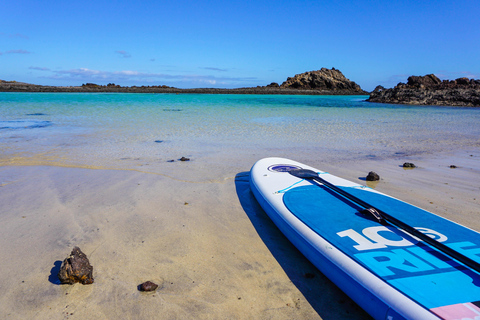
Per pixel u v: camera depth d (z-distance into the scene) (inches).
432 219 132.3
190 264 123.4
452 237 117.2
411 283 90.8
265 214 170.2
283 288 111.1
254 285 112.3
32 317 94.7
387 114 791.1
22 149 311.7
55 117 607.2
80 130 443.8
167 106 981.2
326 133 450.9
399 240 115.3
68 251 129.0
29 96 1547.7
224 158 289.3
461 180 228.2
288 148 339.0
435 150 335.3
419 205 180.2
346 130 485.1
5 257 124.0
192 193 197.6
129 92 2637.8
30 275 113.6
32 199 182.1
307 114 772.0
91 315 96.0
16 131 423.5
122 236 142.1
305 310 101.1
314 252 117.1
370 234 120.3
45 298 102.7
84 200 181.6
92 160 273.4
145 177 226.8
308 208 145.7
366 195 159.3
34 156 283.7
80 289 107.3
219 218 163.8
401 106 1151.0
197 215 166.4
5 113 671.8
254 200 189.0
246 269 121.3
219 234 147.4
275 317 97.7
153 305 100.7
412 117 713.6
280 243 141.2
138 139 379.6
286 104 1197.7
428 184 218.7
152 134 419.5
